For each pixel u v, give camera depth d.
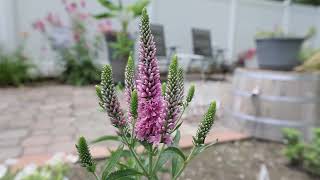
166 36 6.67
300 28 8.74
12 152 2.56
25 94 4.60
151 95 0.96
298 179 2.36
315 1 10.79
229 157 2.60
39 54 5.66
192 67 5.67
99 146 2.48
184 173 2.20
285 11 8.46
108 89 0.98
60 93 4.68
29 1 5.55
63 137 2.90
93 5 5.94
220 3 7.44
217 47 7.50
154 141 0.98
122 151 1.12
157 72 0.97
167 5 6.67
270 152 2.78
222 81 4.56
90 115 3.47
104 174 1.05
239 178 2.28
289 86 2.95
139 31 0.97
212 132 2.65
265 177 2.04
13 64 5.18
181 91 1.02
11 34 5.41
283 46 3.27
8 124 3.26
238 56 7.66
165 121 0.99
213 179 2.21
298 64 3.34
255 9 7.98
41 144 2.74
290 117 2.95
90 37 5.79
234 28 7.66
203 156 2.55
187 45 6.88
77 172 2.06
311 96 2.93
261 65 3.43
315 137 2.60
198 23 7.14
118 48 3.75
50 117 3.48
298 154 2.54
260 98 3.05
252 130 3.08
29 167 1.93
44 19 5.66
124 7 3.96
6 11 5.34
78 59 5.43
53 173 2.00
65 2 5.58
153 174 1.10
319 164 2.46
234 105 3.27
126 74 1.06
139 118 0.98
